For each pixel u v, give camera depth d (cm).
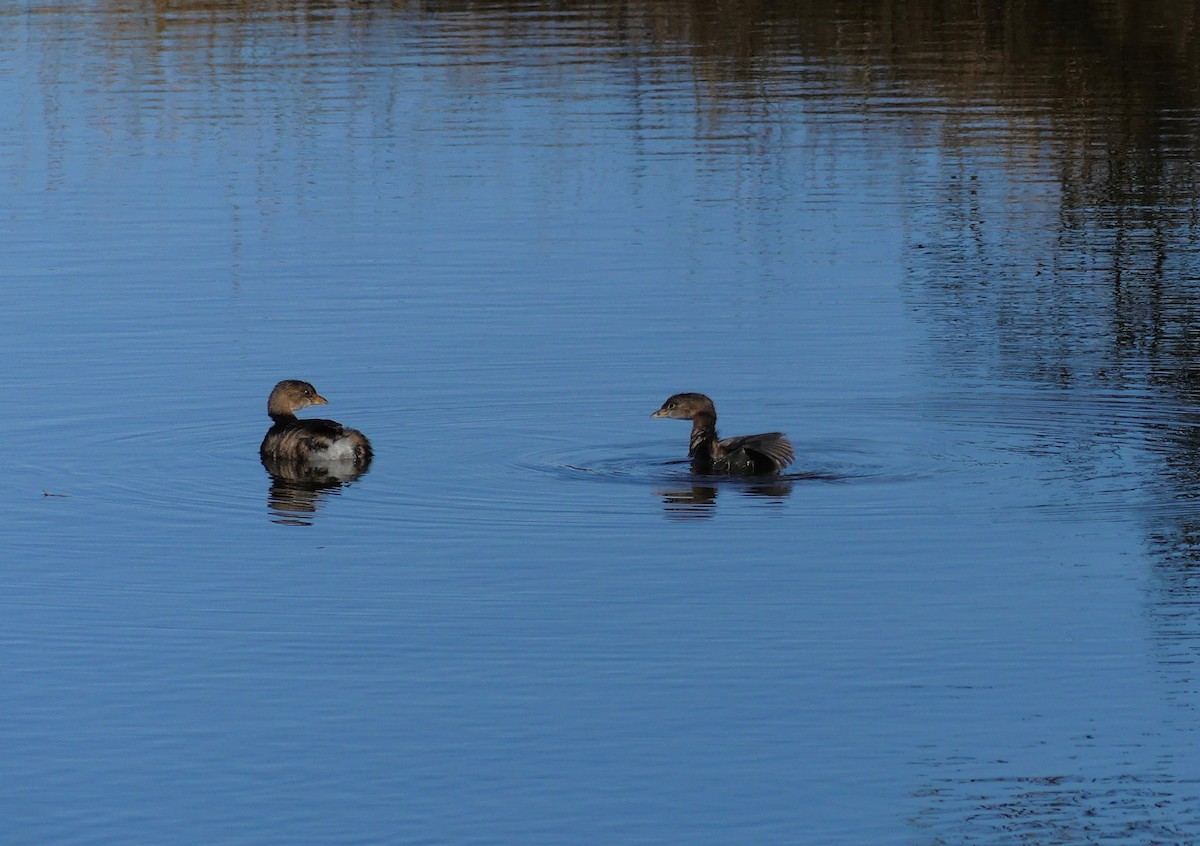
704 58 3816
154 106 3425
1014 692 1170
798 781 1055
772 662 1223
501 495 1593
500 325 2145
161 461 1703
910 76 3631
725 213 2688
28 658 1245
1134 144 3089
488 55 3862
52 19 4312
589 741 1109
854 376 1941
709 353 2028
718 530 1491
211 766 1082
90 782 1065
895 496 1573
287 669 1223
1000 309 2203
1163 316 2158
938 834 992
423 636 1276
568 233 2570
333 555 1448
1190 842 982
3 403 1864
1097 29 3984
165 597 1358
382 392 1906
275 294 2281
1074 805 1022
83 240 2547
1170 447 1698
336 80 3634
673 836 996
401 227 2608
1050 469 1641
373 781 1062
